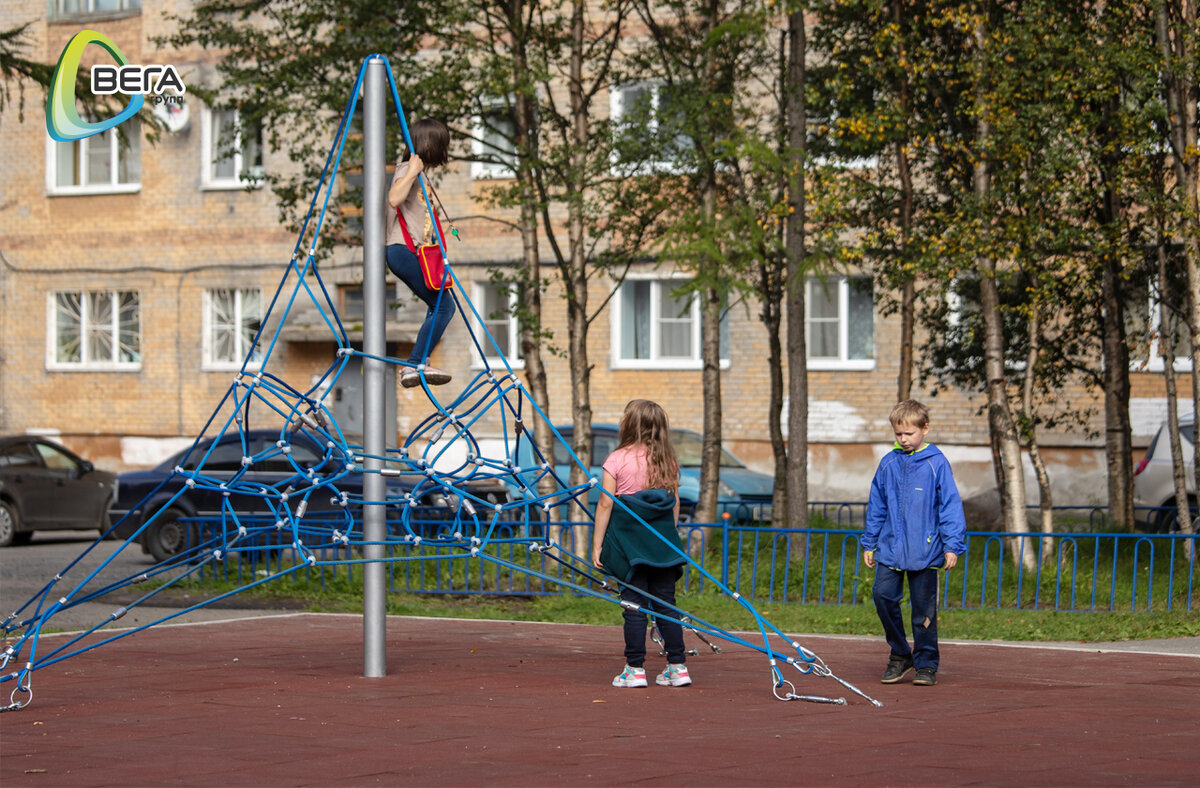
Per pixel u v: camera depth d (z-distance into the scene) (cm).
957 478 2897
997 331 1641
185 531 1952
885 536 946
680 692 905
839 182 1639
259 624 1368
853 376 2983
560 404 3181
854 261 1627
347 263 3400
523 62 1728
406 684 944
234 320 3528
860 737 721
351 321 3409
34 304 3678
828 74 1792
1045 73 1488
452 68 1692
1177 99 1503
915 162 1772
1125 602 1427
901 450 952
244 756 671
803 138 1706
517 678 977
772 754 671
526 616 1449
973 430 2889
